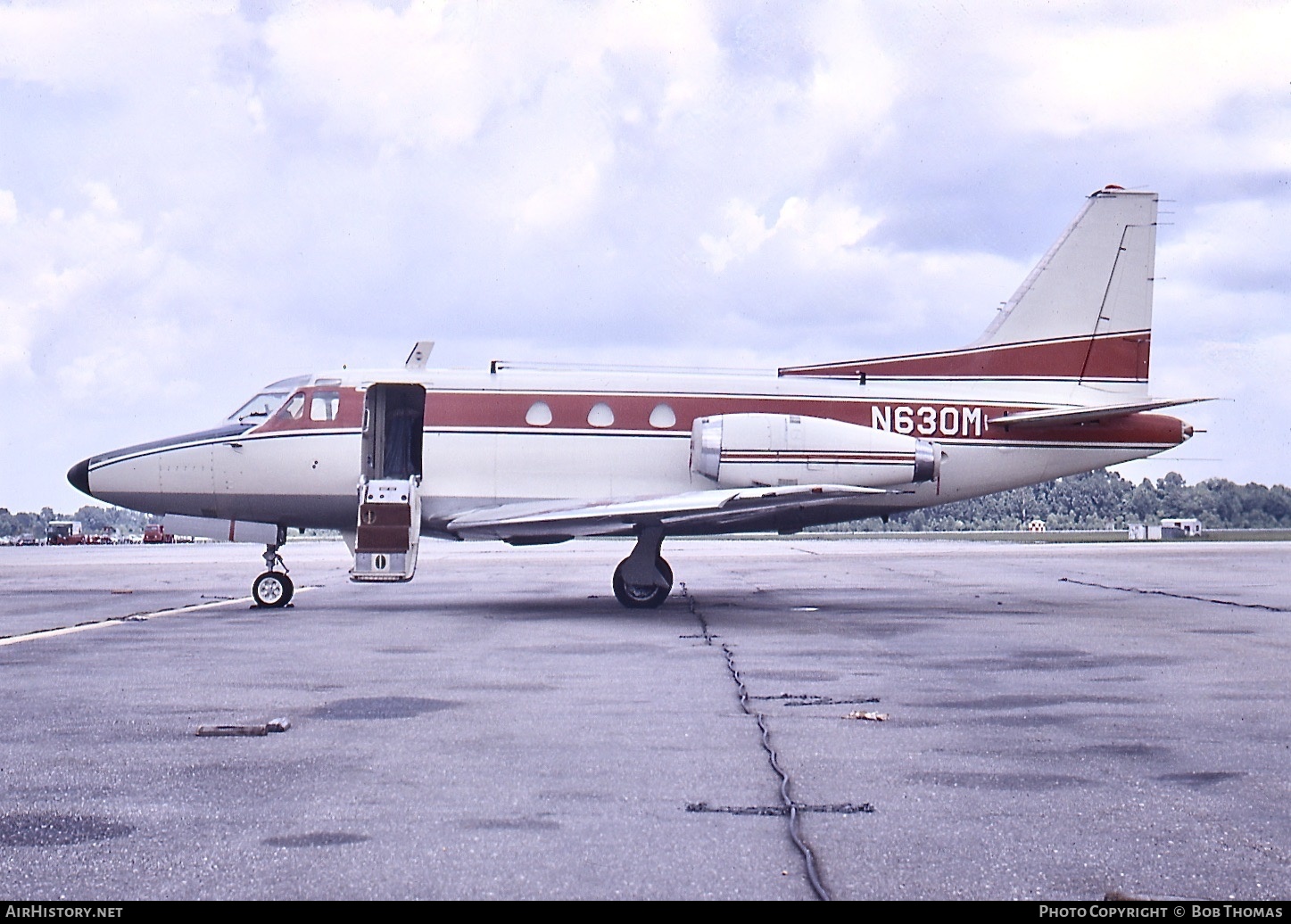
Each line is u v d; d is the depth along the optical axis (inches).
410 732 331.6
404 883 200.7
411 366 778.2
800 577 1164.5
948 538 3284.9
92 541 3754.9
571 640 570.6
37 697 395.9
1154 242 816.9
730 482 741.3
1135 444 810.2
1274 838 226.2
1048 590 957.8
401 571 719.1
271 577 780.0
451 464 748.6
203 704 381.1
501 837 227.5
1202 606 786.2
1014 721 350.3
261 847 220.7
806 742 317.4
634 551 759.7
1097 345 812.6
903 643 558.9
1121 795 259.8
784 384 779.4
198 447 757.3
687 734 328.5
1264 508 6373.0
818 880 201.8
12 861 213.2
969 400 794.2
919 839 225.6
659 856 215.2
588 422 753.6
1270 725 343.6
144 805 250.7
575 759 296.0
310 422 757.9
